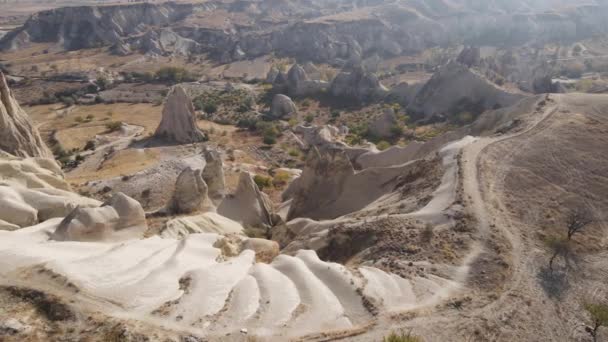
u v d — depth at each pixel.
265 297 24.83
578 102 57.75
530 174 42.12
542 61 144.38
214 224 43.12
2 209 36.31
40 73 170.38
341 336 22.77
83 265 25.08
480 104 105.94
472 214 36.00
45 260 24.80
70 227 31.30
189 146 92.56
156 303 23.08
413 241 33.34
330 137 96.19
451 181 41.53
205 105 130.50
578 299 28.14
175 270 26.47
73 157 90.69
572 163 43.81
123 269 25.78
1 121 54.38
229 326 22.28
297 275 27.47
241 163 83.56
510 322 25.61
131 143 96.31
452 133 61.75
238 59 194.38
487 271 29.83
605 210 38.34
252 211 50.84
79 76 164.88
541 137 48.44
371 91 132.00
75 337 20.27
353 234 36.81
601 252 33.19
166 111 97.56
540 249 32.59
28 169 48.44
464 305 26.36
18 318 20.73
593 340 25.14
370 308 25.06
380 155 66.94
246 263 29.94
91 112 130.62
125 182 62.31
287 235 44.88
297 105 132.50
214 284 25.27
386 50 198.25
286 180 74.94
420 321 24.61
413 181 47.00
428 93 115.25
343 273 27.78
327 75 157.12
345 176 53.25
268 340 21.75
